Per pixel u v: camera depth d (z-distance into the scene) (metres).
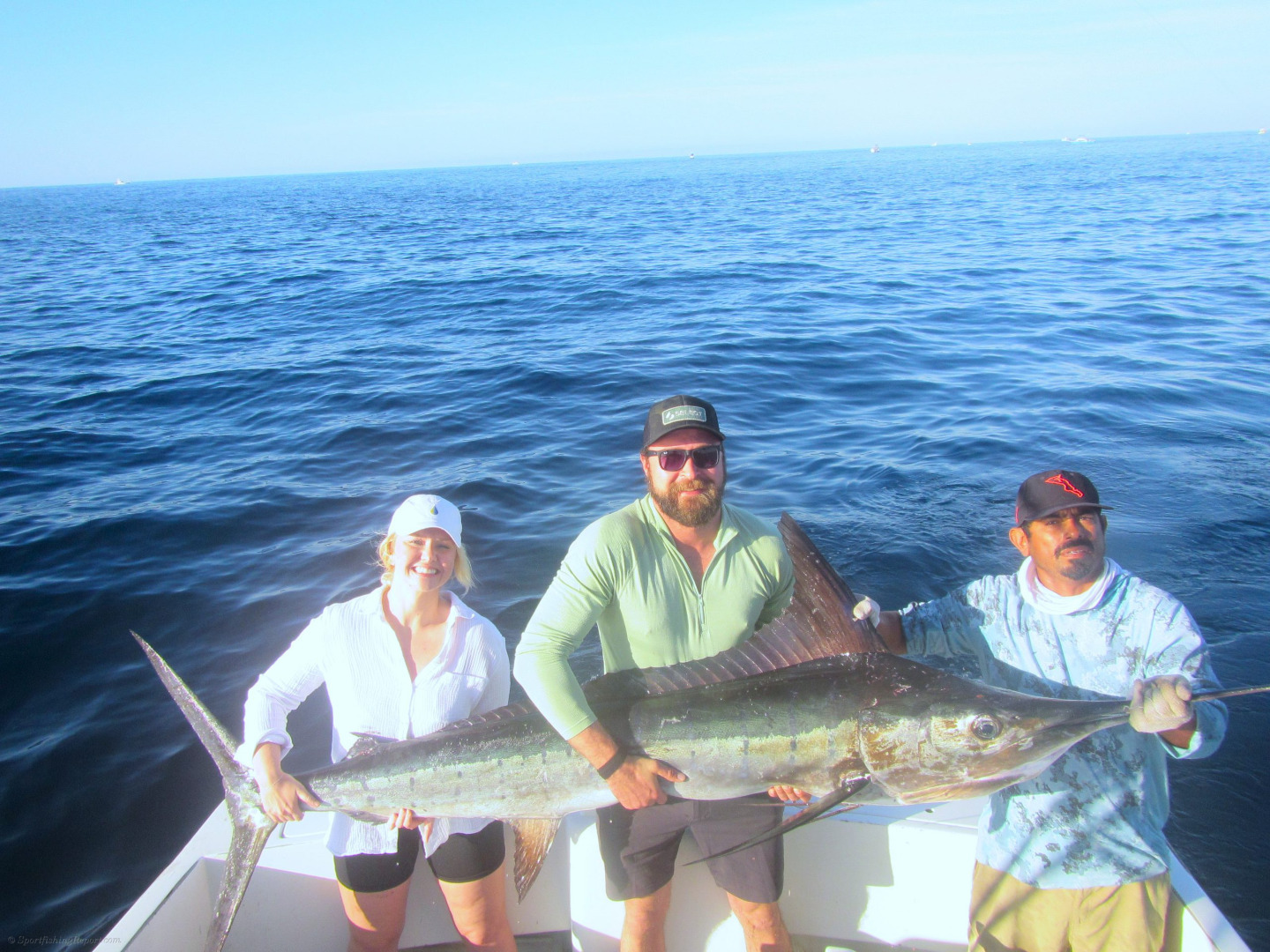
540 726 2.53
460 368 12.56
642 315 16.81
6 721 4.79
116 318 18.64
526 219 48.16
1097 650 2.34
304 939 2.80
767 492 7.58
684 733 2.44
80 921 3.55
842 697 2.41
